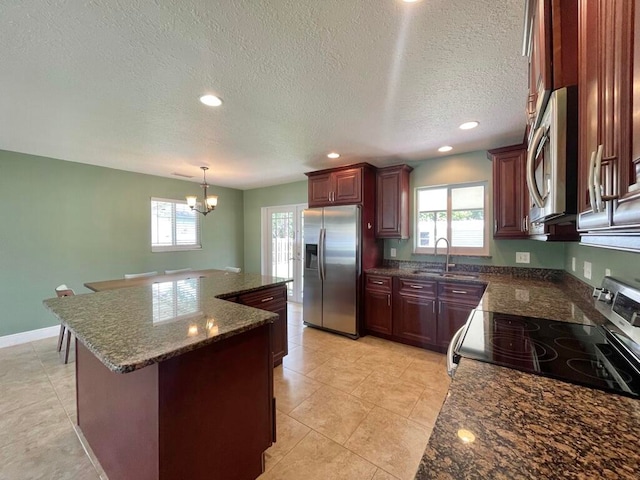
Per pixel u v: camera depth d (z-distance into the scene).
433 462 0.55
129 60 1.63
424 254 3.81
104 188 4.17
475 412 0.72
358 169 3.74
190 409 1.27
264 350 1.62
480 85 1.91
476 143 3.07
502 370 0.97
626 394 0.81
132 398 1.32
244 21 1.34
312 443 1.83
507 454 0.57
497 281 2.87
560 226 1.29
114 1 1.21
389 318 3.54
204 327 1.38
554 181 0.88
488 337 1.27
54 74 1.76
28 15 1.27
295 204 5.49
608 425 0.66
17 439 1.87
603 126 0.65
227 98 2.08
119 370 1.00
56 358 3.06
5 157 3.38
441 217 3.70
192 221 5.34
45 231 3.67
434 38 1.46
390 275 3.52
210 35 1.43
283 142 3.03
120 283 3.06
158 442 1.17
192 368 1.27
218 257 5.77
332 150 3.31
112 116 2.38
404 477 1.58
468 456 0.56
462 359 1.06
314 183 4.18
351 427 1.97
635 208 0.49
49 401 2.29
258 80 1.84
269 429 1.64
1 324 3.38
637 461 0.54
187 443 1.26
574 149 0.86
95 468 1.65
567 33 0.88
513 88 1.95
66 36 1.42
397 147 3.21
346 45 1.51
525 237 2.82
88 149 3.30
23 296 3.52
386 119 2.45
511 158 2.90
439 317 3.18
